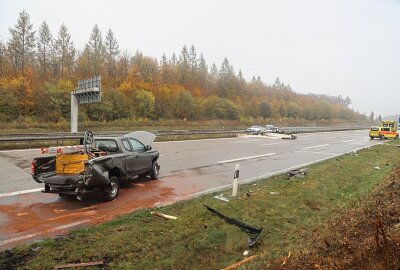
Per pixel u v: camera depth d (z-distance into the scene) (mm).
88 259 5352
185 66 86625
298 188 10820
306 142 32531
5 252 5461
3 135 22453
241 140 32719
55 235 6445
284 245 6070
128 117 56188
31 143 21797
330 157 19812
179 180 12273
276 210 8461
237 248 6180
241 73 105812
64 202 8859
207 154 20203
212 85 91750
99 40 70250
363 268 3789
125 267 5207
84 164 8219
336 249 4801
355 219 6125
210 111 74312
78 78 57625
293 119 97875
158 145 25188
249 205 8672
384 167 16234
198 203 8711
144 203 8992
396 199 6707
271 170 15039
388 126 40469
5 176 11875
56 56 63219
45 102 46781
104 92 53656
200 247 6043
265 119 85250
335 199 10086
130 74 68188
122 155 9891
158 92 66562
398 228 4777
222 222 7395
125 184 11266
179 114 67250
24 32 58281
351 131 67250
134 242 6078
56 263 5145
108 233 6418
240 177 13227
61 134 24875
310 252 4973
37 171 8742
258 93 106625
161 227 6902
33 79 51938
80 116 47844
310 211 8648
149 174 12062
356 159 18188
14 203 8641
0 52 56094
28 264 5090
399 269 3590
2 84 44562
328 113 118750
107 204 8766
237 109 78688
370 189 9719
